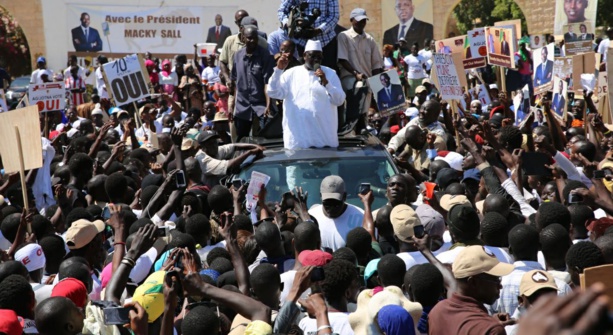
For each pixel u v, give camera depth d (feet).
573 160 33.17
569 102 51.52
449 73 42.88
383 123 49.08
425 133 36.68
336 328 16.06
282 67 32.76
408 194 26.61
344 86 39.11
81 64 120.37
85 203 30.76
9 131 28.50
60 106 51.83
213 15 119.85
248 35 38.40
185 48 120.16
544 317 5.87
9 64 131.54
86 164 33.63
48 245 22.22
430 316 15.37
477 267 15.34
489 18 126.11
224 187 26.71
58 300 15.06
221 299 15.38
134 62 49.39
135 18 119.85
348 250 19.36
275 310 17.76
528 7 123.13
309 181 30.37
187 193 26.73
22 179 27.96
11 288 17.21
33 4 121.08
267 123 35.88
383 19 123.65
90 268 21.57
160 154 41.52
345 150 31.86
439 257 20.07
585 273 14.35
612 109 35.94
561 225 20.16
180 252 17.15
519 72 72.08
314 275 15.66
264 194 26.37
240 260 18.57
